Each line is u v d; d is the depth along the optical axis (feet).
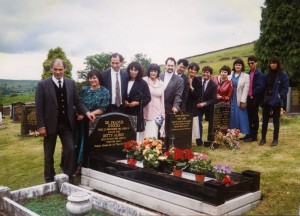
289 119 43.32
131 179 19.86
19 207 16.52
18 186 23.50
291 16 49.62
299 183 20.31
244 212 17.01
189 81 30.25
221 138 29.73
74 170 23.70
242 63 31.17
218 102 31.68
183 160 19.63
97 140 22.76
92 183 21.94
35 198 19.53
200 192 16.47
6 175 26.45
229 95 31.45
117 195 20.35
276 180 21.02
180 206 17.07
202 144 31.65
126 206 16.14
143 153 20.22
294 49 49.96
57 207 18.35
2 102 115.34
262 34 52.44
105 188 21.07
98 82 23.73
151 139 21.48
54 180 20.67
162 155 20.97
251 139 31.81
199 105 30.12
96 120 22.66
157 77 26.78
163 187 18.17
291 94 47.93
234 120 31.50
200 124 31.35
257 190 18.16
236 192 17.04
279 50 51.11
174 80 27.91
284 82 28.40
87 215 16.87
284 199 18.03
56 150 32.71
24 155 32.48
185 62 29.30
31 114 43.29
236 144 29.25
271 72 28.76
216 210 15.60
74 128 23.12
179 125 28.04
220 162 25.62
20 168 28.02
